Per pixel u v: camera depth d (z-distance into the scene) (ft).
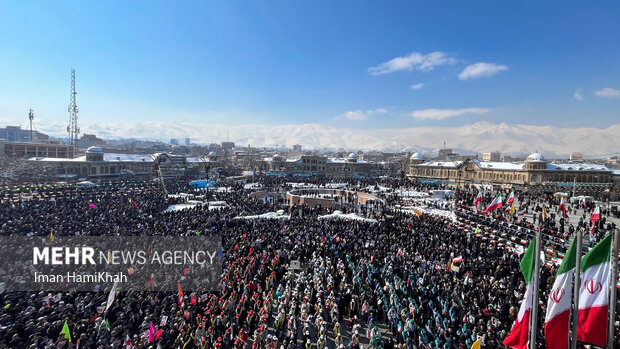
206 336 65.16
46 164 338.54
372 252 116.06
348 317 84.48
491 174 355.36
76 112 490.49
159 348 56.39
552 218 161.58
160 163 432.25
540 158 326.44
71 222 136.87
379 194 258.78
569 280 46.19
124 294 77.25
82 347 57.52
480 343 60.34
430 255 111.65
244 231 137.08
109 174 382.01
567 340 45.65
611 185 306.14
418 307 77.41
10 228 121.39
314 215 186.39
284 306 78.23
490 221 157.79
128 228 132.26
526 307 48.01
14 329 58.03
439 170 404.77
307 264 114.62
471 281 89.86
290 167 508.94
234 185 316.81
